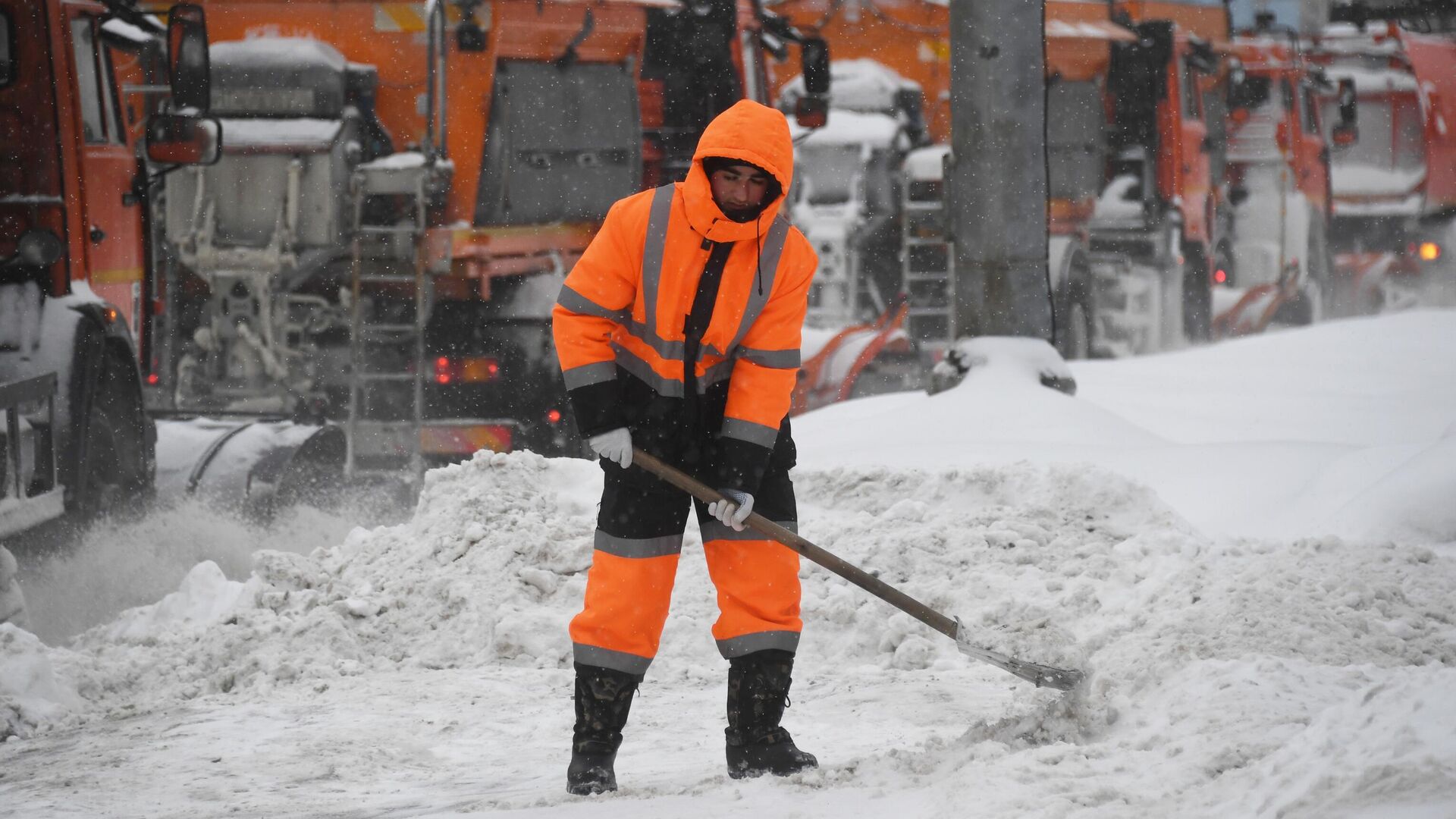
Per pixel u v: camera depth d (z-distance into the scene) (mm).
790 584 16453
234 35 49000
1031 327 42938
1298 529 29078
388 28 49219
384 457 48500
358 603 26625
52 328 36156
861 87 66125
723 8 54906
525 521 28281
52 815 16797
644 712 21812
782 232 15789
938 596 25422
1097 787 12273
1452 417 47094
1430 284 102250
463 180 49188
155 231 48344
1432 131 101312
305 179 47938
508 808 15625
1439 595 21672
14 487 33469
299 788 17984
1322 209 91312
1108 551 26391
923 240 64562
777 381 15844
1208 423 49156
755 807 13977
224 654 25578
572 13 50219
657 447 15977
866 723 20484
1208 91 82062
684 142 55938
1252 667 15414
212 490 41312
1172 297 78125
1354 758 11211
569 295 15625
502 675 24375
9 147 36375
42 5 36594
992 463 30516
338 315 49219
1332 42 103812
